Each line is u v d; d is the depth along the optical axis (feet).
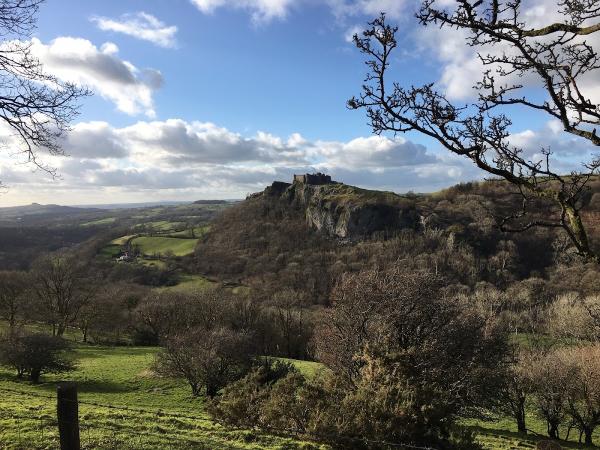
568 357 138.72
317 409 60.03
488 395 104.68
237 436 61.21
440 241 373.81
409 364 67.36
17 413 59.16
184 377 146.41
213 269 414.41
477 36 16.94
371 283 103.19
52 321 243.60
